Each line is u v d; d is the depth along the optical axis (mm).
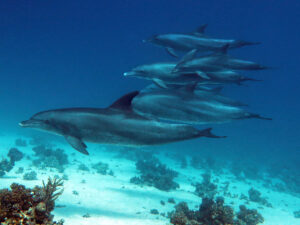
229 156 53062
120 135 7289
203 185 20906
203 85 11680
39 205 6137
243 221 14719
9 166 17422
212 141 66938
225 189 24203
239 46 10859
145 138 7359
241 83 10305
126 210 13539
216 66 9938
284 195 27016
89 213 12055
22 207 6141
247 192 24969
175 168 31062
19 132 44656
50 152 24203
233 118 8781
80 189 16078
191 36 11445
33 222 5785
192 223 11188
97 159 29203
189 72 10117
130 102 7410
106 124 7223
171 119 8781
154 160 31578
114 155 33406
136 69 11492
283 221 17062
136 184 19844
